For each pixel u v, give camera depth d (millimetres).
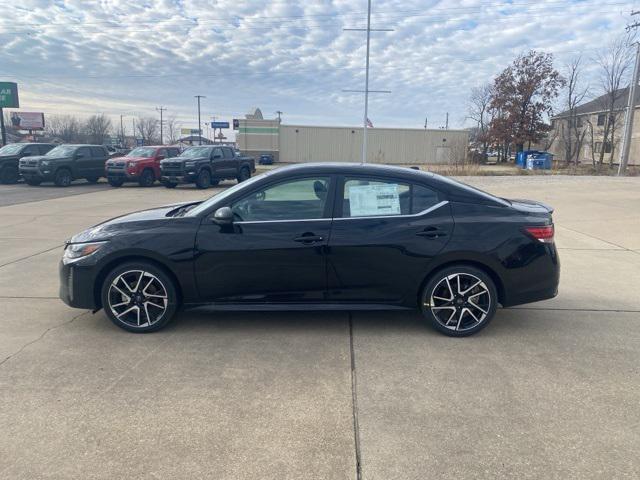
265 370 3549
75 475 2402
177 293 4223
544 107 49875
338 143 52375
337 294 4188
